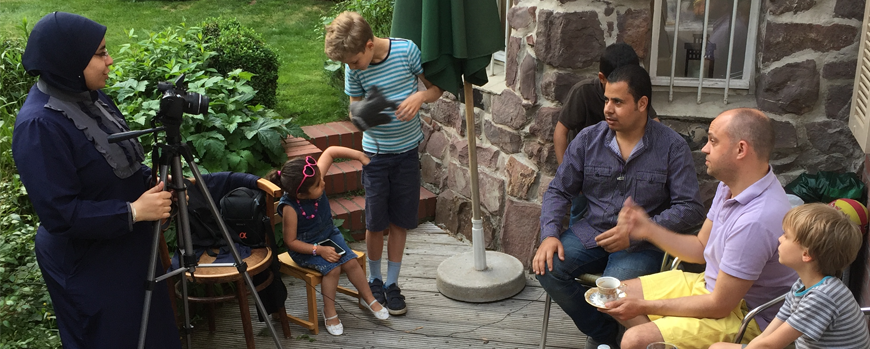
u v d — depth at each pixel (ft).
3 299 10.62
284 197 11.98
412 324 12.55
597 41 12.32
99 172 8.18
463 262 13.99
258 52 18.06
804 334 7.22
